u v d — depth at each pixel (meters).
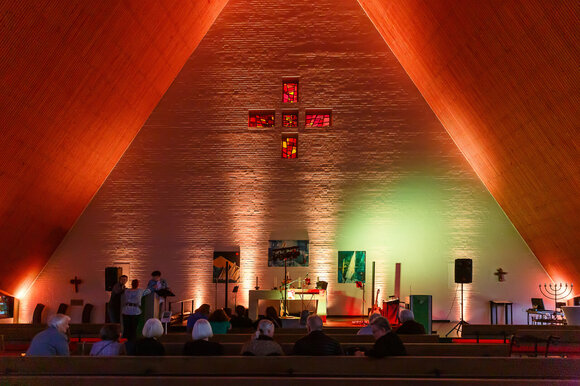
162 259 16.28
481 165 15.48
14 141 11.41
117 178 16.50
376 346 5.58
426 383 4.66
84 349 7.60
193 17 14.95
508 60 10.84
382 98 16.50
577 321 11.78
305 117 16.59
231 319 10.38
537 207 13.89
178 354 7.09
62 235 16.12
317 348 6.06
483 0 10.14
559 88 10.05
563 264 14.62
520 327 9.73
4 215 12.74
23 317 16.08
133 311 10.85
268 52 16.70
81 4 10.18
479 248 16.09
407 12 13.45
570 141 10.84
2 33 9.24
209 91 16.66
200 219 16.36
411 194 16.25
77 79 11.84
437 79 14.48
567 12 8.45
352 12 16.75
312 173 16.39
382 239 16.19
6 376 4.85
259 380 4.68
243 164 16.48
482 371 5.38
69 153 13.57
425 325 12.75
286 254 14.58
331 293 16.12
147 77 14.76
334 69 16.62
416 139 16.36
